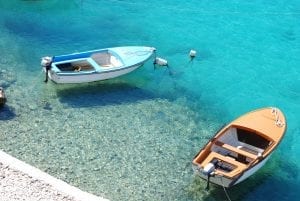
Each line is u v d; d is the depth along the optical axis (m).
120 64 24.45
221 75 26.02
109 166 19.30
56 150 19.80
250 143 20.17
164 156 20.11
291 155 20.98
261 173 19.78
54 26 29.28
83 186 18.27
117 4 32.06
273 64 27.28
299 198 18.91
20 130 20.62
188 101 23.81
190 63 26.73
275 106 24.23
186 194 18.41
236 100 24.31
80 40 28.25
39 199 16.41
